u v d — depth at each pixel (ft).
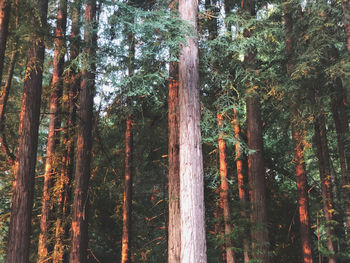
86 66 30.14
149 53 24.82
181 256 23.56
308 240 42.75
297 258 53.01
